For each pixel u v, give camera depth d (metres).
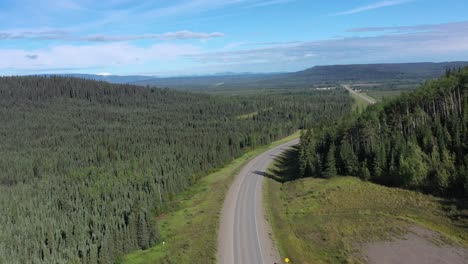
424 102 116.44
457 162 86.06
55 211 105.69
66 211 106.25
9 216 102.38
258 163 137.88
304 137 139.75
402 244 58.88
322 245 60.53
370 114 124.00
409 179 85.62
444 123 101.62
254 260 55.91
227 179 113.69
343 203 79.56
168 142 190.25
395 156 93.44
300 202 84.25
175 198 104.81
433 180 83.19
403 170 86.62
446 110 107.44
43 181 140.75
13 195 122.75
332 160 102.56
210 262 55.50
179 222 79.44
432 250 56.59
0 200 116.38
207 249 60.22
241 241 63.00
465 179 76.00
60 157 174.12
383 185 90.25
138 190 116.12
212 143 174.12
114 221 88.00
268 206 83.38
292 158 144.88
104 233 83.12
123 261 64.62
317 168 107.88
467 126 93.50
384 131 111.56
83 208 106.88
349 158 102.38
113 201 105.94
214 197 94.31
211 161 144.00
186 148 165.50
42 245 82.00
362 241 60.69
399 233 62.72
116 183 122.19
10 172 155.62
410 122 108.12
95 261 70.12
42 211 104.88
